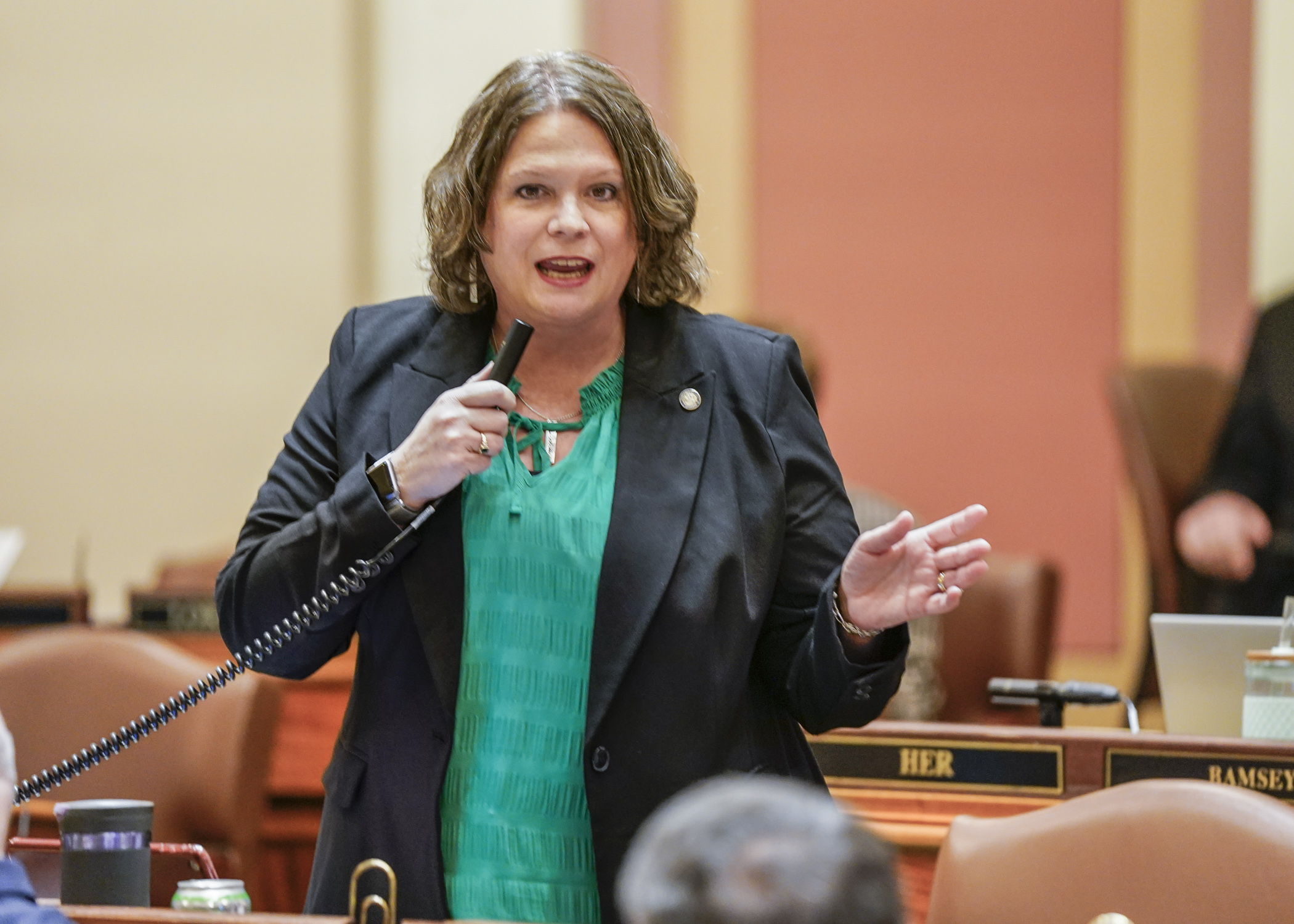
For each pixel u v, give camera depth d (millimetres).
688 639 5684
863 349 19938
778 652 6004
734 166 20047
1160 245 19359
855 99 19875
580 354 6215
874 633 5633
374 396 6215
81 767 6234
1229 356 19156
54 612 13445
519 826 5680
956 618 13375
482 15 20047
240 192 20344
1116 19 19422
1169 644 8672
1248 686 8258
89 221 20484
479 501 5918
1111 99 19469
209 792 9820
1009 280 19672
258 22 20266
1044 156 19594
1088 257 19562
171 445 20422
